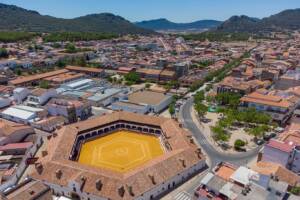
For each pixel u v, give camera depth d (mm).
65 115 156875
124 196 84625
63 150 110625
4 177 96938
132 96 196125
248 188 77375
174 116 172375
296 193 81750
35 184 83375
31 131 134625
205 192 80375
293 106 163500
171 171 97938
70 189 90625
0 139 121625
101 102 186375
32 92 177000
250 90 196625
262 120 145625
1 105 169750
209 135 144625
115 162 116062
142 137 140750
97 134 141750
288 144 105500
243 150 127688
